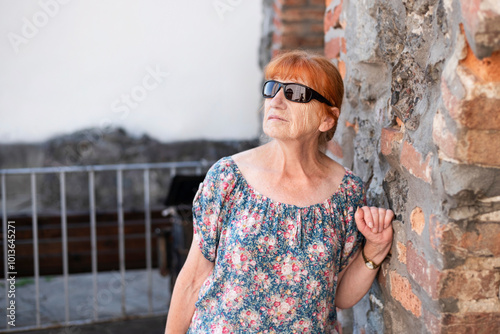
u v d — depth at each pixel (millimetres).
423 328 1529
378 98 1843
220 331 1601
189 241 3783
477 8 1147
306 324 1611
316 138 1703
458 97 1275
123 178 6555
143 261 5152
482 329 1438
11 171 4125
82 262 5020
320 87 1605
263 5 5938
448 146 1327
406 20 1593
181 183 3701
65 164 6543
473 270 1408
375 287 1875
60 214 5062
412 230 1562
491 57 1242
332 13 2271
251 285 1584
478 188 1319
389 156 1684
